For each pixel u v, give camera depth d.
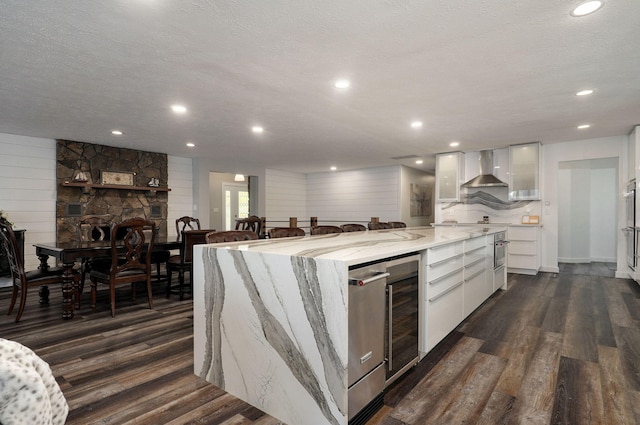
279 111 4.04
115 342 2.76
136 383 2.11
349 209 9.77
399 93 3.41
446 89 3.31
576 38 2.32
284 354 1.74
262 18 2.08
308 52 2.53
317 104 3.77
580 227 7.57
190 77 3.00
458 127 4.84
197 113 4.11
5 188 5.18
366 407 1.72
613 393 1.98
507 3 1.92
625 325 3.19
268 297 1.80
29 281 3.32
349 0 1.90
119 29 2.20
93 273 3.70
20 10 1.97
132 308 3.74
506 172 6.46
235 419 1.76
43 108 3.89
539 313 3.58
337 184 9.99
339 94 3.45
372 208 9.33
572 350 2.61
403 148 6.45
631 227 4.84
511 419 1.73
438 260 2.53
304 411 1.67
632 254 4.91
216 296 2.08
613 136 5.46
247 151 6.76
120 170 6.33
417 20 2.10
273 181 9.53
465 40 2.35
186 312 3.59
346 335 1.53
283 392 1.75
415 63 2.72
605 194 7.71
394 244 2.29
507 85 3.20
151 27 2.17
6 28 2.17
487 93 3.42
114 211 6.27
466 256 3.16
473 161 6.87
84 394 1.97
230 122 4.55
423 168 9.57
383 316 1.87
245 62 2.70
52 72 2.88
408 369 2.19
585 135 5.37
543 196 6.15
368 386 1.73
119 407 1.85
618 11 2.00
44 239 5.52
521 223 6.34
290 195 10.09
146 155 6.72
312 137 5.49
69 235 5.70
